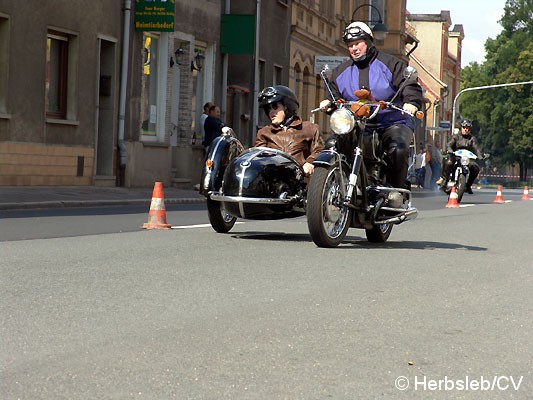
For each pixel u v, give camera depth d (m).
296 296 7.85
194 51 32.44
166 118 30.25
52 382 5.02
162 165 29.84
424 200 31.05
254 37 33.94
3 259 9.60
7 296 7.40
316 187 11.32
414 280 9.02
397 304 7.64
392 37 61.53
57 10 24.69
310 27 45.12
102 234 12.72
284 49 41.31
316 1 45.81
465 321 7.04
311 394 4.96
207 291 7.94
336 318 6.97
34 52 23.86
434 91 96.69
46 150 24.34
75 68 25.64
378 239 12.77
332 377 5.31
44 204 18.88
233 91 36.78
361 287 8.46
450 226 16.28
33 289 7.75
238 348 5.91
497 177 123.12
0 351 5.66
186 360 5.58
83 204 19.98
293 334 6.38
